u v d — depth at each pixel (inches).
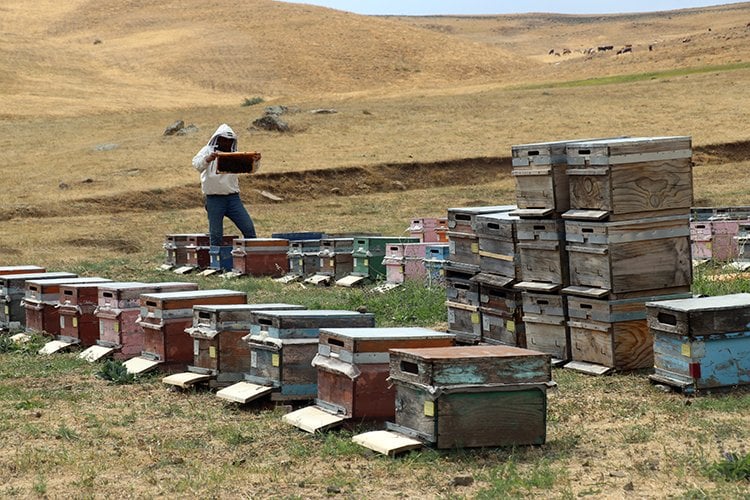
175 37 4768.7
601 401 414.9
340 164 1678.2
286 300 717.9
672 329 419.8
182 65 4237.2
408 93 2903.5
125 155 1831.9
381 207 1471.5
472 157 1739.7
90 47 4547.2
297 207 1489.9
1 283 645.9
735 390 419.8
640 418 388.2
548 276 484.1
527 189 490.0
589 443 355.6
